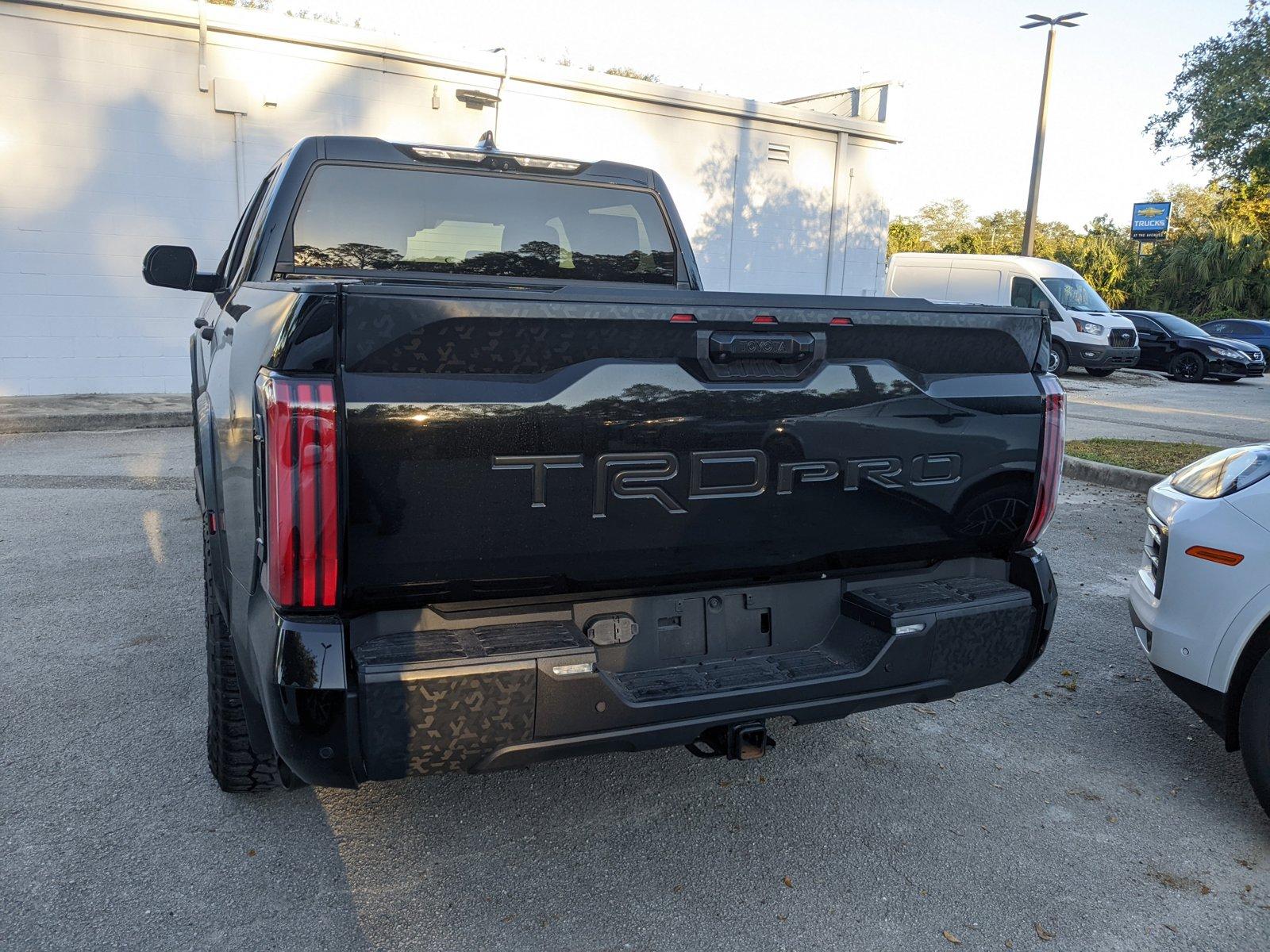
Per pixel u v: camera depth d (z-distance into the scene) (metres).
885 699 2.67
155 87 12.07
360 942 2.47
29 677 4.02
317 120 13.15
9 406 11.14
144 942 2.44
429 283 4.00
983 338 2.74
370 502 2.07
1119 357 20.25
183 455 9.07
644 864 2.86
